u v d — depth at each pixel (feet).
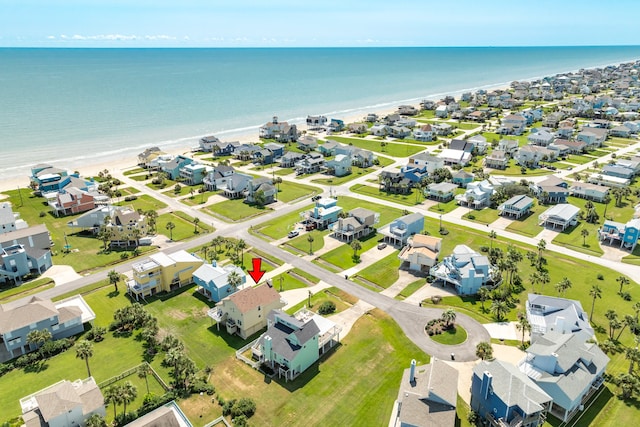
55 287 339.16
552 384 220.02
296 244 412.36
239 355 264.52
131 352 269.03
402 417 201.77
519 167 644.27
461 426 212.43
